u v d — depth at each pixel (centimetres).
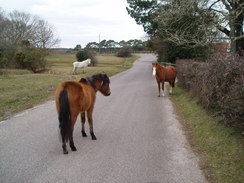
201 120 640
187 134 575
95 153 462
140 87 1445
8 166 403
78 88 463
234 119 498
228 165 389
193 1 1116
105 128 623
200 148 480
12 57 2783
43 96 1059
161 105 919
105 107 874
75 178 367
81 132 583
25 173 381
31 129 604
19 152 461
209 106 680
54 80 1652
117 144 510
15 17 4262
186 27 1356
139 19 2356
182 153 461
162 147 492
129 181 359
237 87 468
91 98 522
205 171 387
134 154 457
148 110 833
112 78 2019
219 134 514
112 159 434
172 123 671
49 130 598
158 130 607
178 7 1202
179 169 395
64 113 433
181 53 2173
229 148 445
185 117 724
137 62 5109
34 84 1412
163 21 1301
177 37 1212
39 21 4409
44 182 355
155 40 2830
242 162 386
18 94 1061
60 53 7181
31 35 4269
